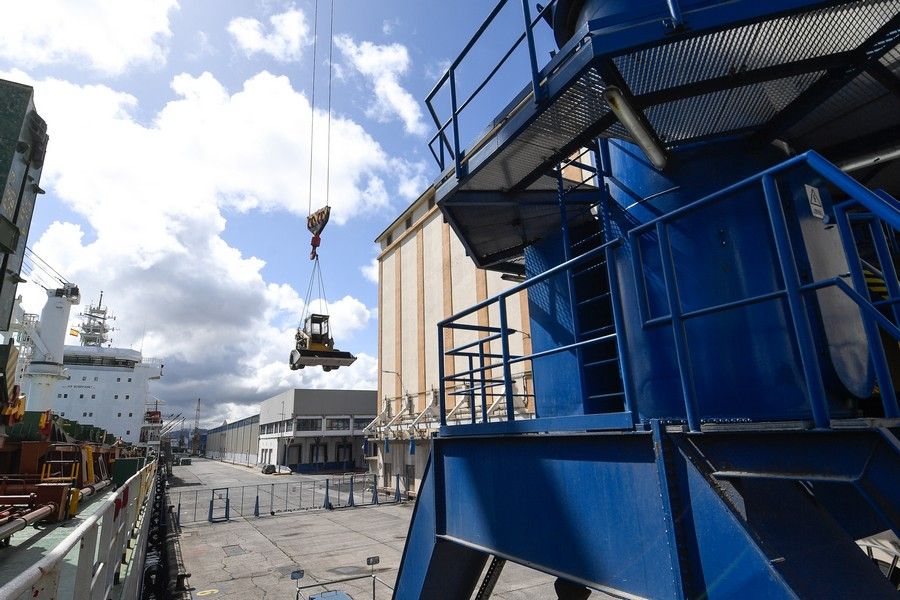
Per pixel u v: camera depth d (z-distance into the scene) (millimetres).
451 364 27047
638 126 3117
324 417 79438
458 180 4637
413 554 4246
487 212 5316
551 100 3346
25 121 4832
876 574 1920
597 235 4562
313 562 17438
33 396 22703
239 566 17031
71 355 43844
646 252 3600
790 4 2566
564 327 4754
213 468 93000
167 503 31375
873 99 3260
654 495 2404
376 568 16422
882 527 2287
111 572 4668
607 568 2590
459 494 3889
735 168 3434
